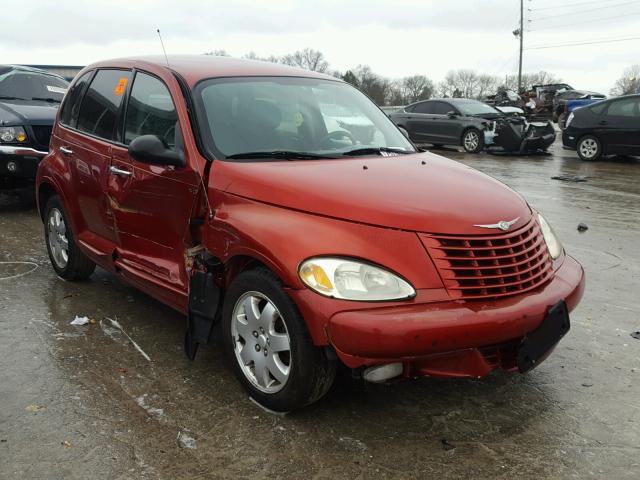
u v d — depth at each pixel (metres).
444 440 3.02
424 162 3.84
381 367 2.86
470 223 2.97
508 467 2.82
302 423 3.14
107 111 4.57
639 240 7.02
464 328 2.77
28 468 2.75
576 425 3.18
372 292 2.78
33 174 7.76
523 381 3.64
